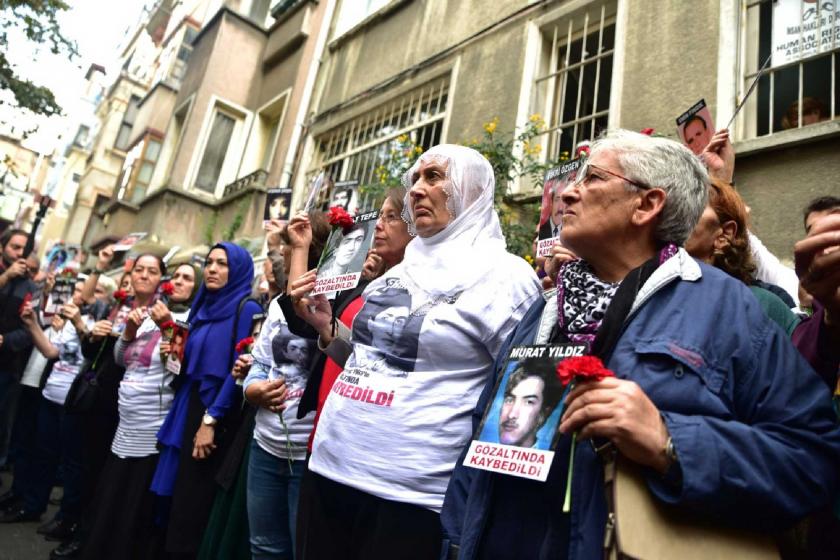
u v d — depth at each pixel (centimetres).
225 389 307
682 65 440
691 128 282
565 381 111
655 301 129
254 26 1152
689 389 115
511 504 135
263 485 254
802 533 129
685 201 142
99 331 392
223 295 337
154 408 341
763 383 119
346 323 234
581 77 523
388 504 172
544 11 587
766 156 370
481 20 663
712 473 104
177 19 2166
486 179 210
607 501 107
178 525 295
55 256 977
